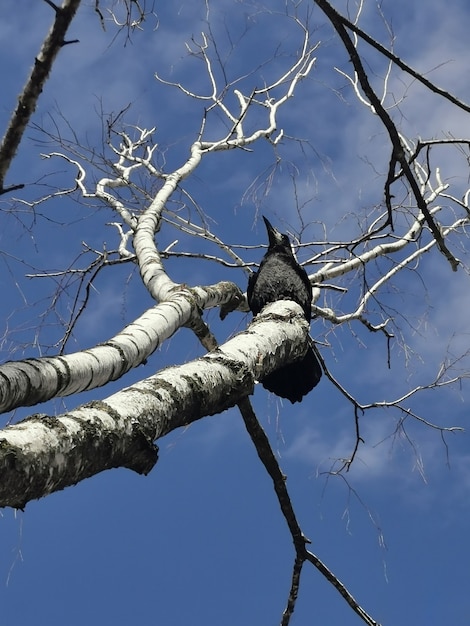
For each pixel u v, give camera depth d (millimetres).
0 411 3104
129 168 7168
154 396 3488
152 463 3305
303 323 5023
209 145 7230
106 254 5941
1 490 2678
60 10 2850
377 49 3543
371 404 5832
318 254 6195
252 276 6512
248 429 4512
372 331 6383
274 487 4586
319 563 4582
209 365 3936
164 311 4625
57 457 2861
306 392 5543
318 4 3455
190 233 6734
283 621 4590
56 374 3328
